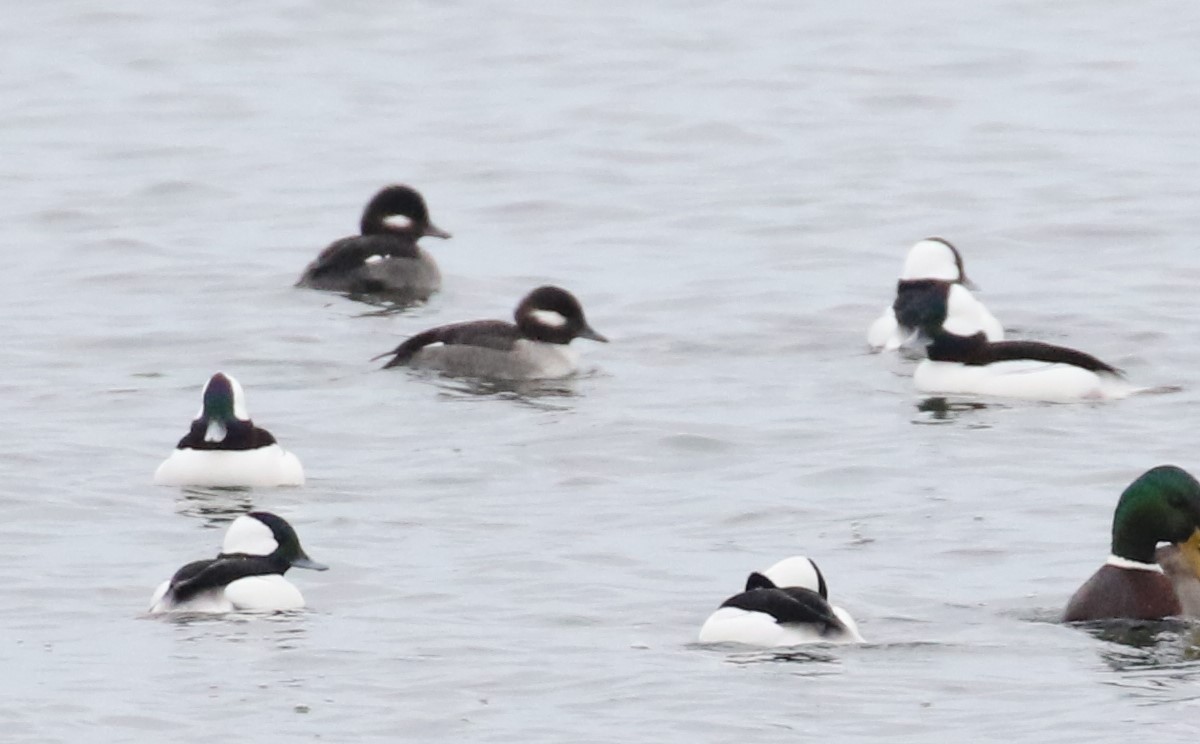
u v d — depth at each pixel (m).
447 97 45.72
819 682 13.92
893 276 30.19
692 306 28.28
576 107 44.31
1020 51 49.38
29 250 32.47
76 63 49.34
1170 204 34.66
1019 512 18.88
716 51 49.84
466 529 18.52
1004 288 29.09
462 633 15.24
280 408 23.19
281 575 16.05
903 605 15.99
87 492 19.72
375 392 23.86
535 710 13.51
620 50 50.06
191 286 29.64
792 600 14.52
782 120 42.78
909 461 20.80
